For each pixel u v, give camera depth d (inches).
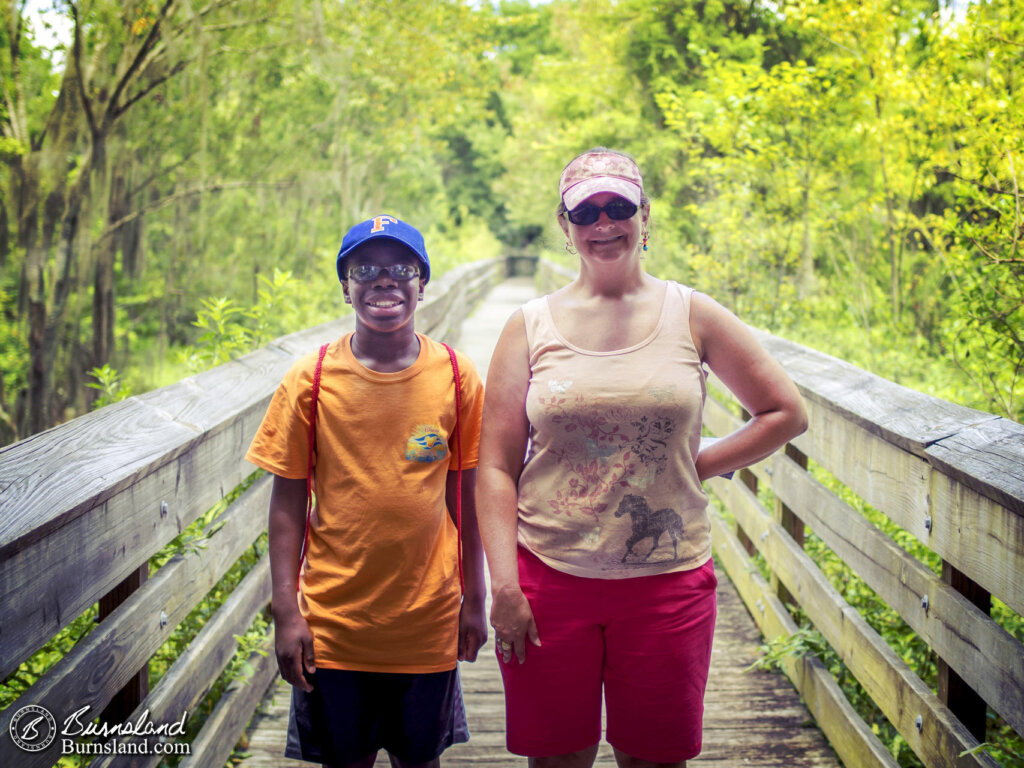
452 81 426.3
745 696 117.6
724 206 310.2
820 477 146.6
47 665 83.7
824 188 295.3
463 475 77.4
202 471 88.0
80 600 61.5
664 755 71.2
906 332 242.7
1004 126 157.6
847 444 98.7
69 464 64.7
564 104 537.6
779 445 70.9
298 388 73.4
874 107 253.8
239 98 346.0
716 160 314.3
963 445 73.4
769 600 128.0
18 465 61.7
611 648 70.8
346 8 331.9
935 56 205.0
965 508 70.7
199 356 140.0
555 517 69.9
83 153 276.4
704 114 342.0
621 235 68.4
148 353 297.0
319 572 73.9
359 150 421.7
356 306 72.6
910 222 236.1
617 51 490.0
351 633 73.0
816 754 104.0
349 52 340.5
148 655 75.0
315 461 75.1
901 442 81.0
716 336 70.5
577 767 74.7
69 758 75.5
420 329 260.5
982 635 67.6
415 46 366.9
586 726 72.5
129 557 70.1
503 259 1222.9
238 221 343.6
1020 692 61.7
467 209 1237.7
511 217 1165.7
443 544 76.0
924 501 78.5
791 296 292.0
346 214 387.5
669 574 69.7
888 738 98.8
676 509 69.4
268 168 343.9
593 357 68.9
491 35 428.1
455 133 1203.9
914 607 80.8
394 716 75.9
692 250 323.3
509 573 69.0
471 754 106.2
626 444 68.2
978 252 156.7
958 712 74.9
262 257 344.8
